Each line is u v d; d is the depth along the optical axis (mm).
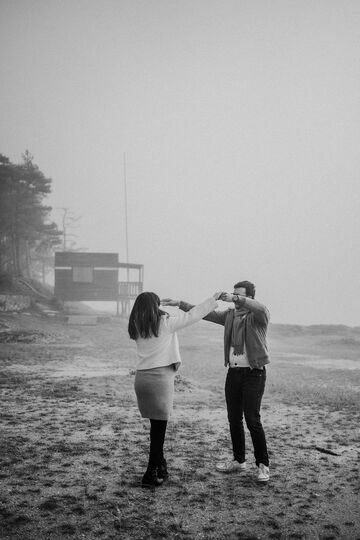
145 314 4062
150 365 4051
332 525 3291
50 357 17641
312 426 6961
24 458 4754
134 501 3678
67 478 4180
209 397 9648
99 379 11656
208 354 22844
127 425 6516
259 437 4258
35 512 3395
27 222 49156
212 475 4410
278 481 4266
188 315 4180
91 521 3273
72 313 43812
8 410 7531
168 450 5285
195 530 3180
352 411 8297
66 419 6844
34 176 48062
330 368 17125
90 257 51156
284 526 3271
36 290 49062
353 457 5191
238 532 3160
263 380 4438
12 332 25750
